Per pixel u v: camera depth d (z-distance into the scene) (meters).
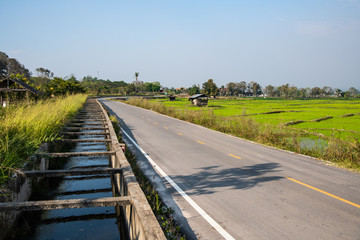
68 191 8.00
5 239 4.98
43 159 8.66
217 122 21.50
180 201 6.57
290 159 11.07
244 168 9.63
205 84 150.12
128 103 59.62
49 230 5.71
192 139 15.96
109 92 129.62
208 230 5.18
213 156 11.54
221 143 14.75
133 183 5.94
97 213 6.67
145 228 3.98
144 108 45.03
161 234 3.85
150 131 19.08
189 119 25.78
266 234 5.04
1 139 6.94
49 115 11.04
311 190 7.38
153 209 5.93
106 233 5.68
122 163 7.73
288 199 6.73
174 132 18.78
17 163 6.61
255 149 13.16
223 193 7.12
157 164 10.12
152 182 7.95
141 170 9.20
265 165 10.06
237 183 7.94
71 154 8.41
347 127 23.06
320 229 5.22
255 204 6.43
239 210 6.09
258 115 36.44
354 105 71.12
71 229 5.80
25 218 6.09
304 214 5.89
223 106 59.62
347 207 6.27
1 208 4.56
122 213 6.53
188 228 5.25
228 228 5.27
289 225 5.38
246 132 17.02
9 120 8.22
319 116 34.94
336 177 8.59
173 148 13.23
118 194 7.57
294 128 20.83
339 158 10.72
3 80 24.95
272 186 7.69
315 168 9.67
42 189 8.03
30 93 25.08
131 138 15.96
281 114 38.47
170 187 7.57
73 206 4.83
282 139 14.70
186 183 7.93
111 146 11.43
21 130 8.20
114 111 37.50
